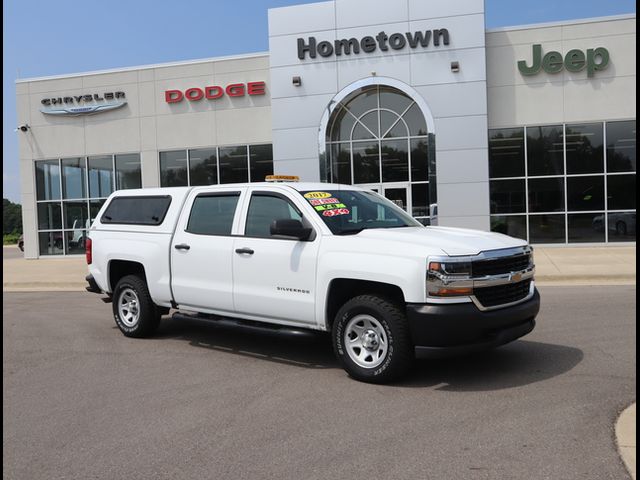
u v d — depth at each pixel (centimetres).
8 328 930
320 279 607
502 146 1961
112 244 827
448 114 1908
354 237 600
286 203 661
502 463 394
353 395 545
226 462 409
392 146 1983
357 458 409
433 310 533
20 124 2359
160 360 697
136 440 452
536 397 523
